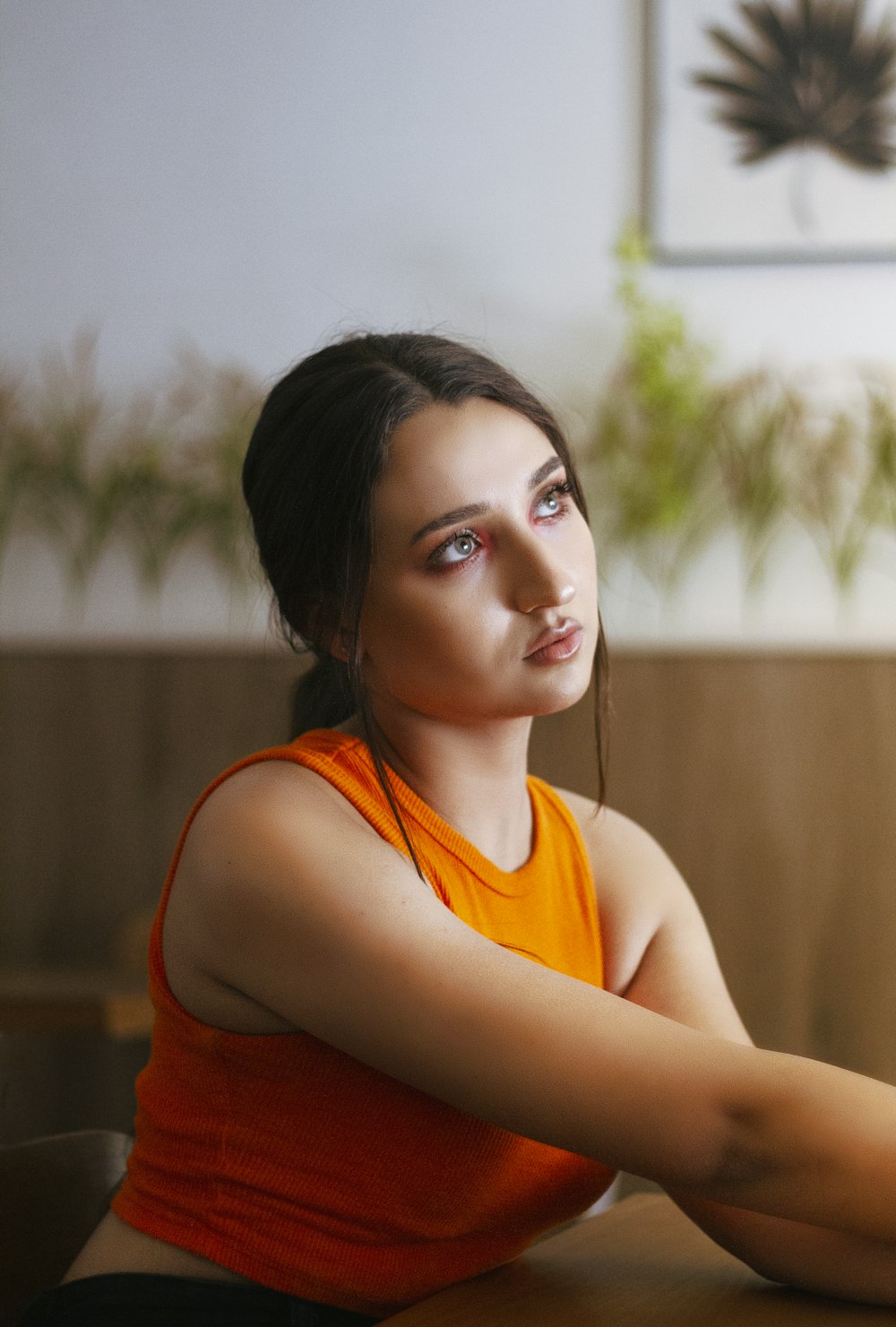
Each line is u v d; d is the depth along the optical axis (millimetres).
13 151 2604
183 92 2594
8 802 2566
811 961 2467
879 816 2457
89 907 2557
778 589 2467
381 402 791
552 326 2523
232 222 2582
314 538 821
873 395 2459
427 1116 767
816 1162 619
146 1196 828
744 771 2477
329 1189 778
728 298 2500
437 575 784
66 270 2588
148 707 2555
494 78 2557
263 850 729
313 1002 707
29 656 2568
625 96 2533
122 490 2553
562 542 807
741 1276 756
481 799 864
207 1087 797
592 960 911
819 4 2479
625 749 2490
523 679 791
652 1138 638
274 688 2529
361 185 2570
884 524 2443
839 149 2479
